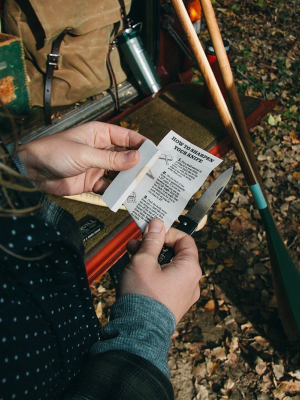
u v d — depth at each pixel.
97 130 1.00
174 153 0.83
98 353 0.62
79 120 1.89
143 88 2.09
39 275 0.50
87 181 1.10
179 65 2.28
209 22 1.34
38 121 1.82
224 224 2.43
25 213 0.45
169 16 1.99
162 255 0.84
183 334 1.92
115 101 2.01
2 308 0.43
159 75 2.19
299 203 2.56
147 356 0.58
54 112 1.89
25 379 0.46
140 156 0.85
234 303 2.04
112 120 1.92
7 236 0.42
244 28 4.46
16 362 0.44
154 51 2.07
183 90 2.13
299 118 3.22
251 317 1.98
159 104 2.02
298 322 1.60
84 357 0.63
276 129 3.10
